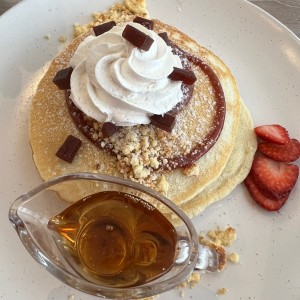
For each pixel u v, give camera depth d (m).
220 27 0.24
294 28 0.25
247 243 0.21
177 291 0.20
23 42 0.23
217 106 0.21
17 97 0.22
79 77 0.19
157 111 0.19
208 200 0.21
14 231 0.20
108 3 0.24
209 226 0.21
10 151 0.22
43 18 0.23
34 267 0.20
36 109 0.21
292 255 0.20
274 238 0.21
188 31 0.24
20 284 0.19
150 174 0.20
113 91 0.18
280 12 0.26
